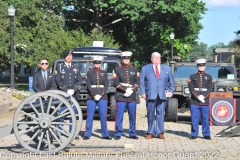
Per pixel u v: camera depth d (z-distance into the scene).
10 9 26.30
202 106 12.35
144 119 18.19
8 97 21.89
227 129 13.51
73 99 10.10
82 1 45.47
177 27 47.53
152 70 12.35
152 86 12.27
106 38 37.12
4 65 34.66
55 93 9.95
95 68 12.27
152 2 42.78
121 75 12.20
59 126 10.70
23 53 33.69
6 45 32.62
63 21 37.09
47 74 11.91
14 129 9.67
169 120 16.67
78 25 48.78
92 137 12.56
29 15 34.16
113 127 15.06
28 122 9.62
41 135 9.65
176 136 12.87
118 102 12.19
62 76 12.34
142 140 12.07
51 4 43.41
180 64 18.12
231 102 14.86
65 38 33.81
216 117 14.88
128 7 42.28
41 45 34.09
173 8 42.91
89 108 12.19
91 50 18.66
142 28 48.69
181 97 17.23
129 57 12.29
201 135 13.05
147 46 49.56
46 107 9.94
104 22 49.06
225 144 11.45
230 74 17.61
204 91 12.36
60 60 17.84
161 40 49.25
